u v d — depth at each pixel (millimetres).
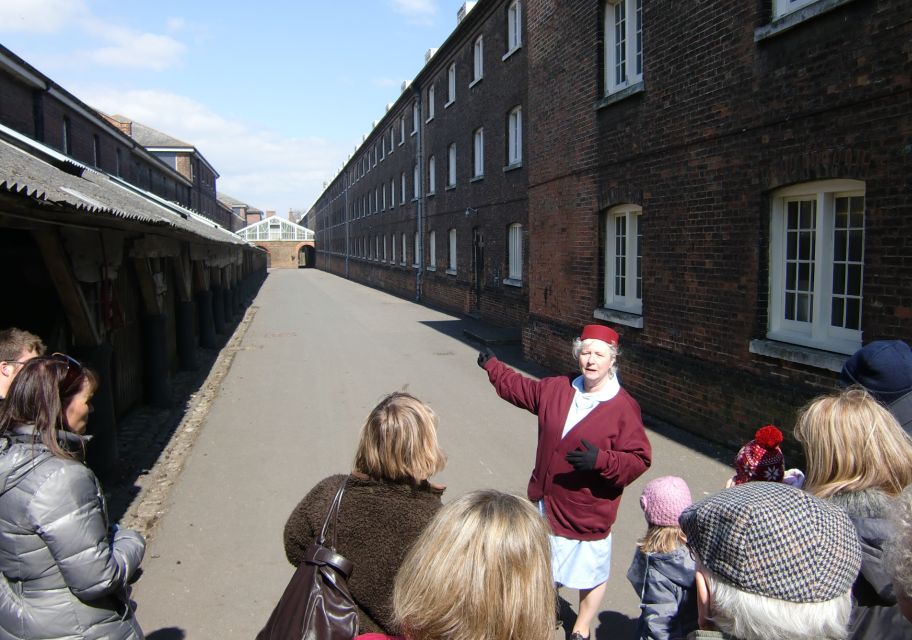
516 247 18219
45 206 4090
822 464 2408
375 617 2246
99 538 2365
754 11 6844
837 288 6340
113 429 6723
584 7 10422
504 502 1777
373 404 10094
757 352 6941
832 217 6367
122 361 9094
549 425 3678
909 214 5348
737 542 1611
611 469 3357
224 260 18734
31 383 2416
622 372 9602
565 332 11555
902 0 5297
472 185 21609
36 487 2285
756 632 1570
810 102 6230
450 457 7410
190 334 12945
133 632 2576
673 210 8336
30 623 2301
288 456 7566
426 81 28016
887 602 2033
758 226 6941
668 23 8273
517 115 17875
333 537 2330
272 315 24016
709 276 7711
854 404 2412
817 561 1557
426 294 28719
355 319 22312
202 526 5668
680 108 8117
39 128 18203
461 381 11758
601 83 10102
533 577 1673
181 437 8375
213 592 4574
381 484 2414
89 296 6418
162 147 44438
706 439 7742
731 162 7281
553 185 11969
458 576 1652
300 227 87625
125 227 6164
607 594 4500
